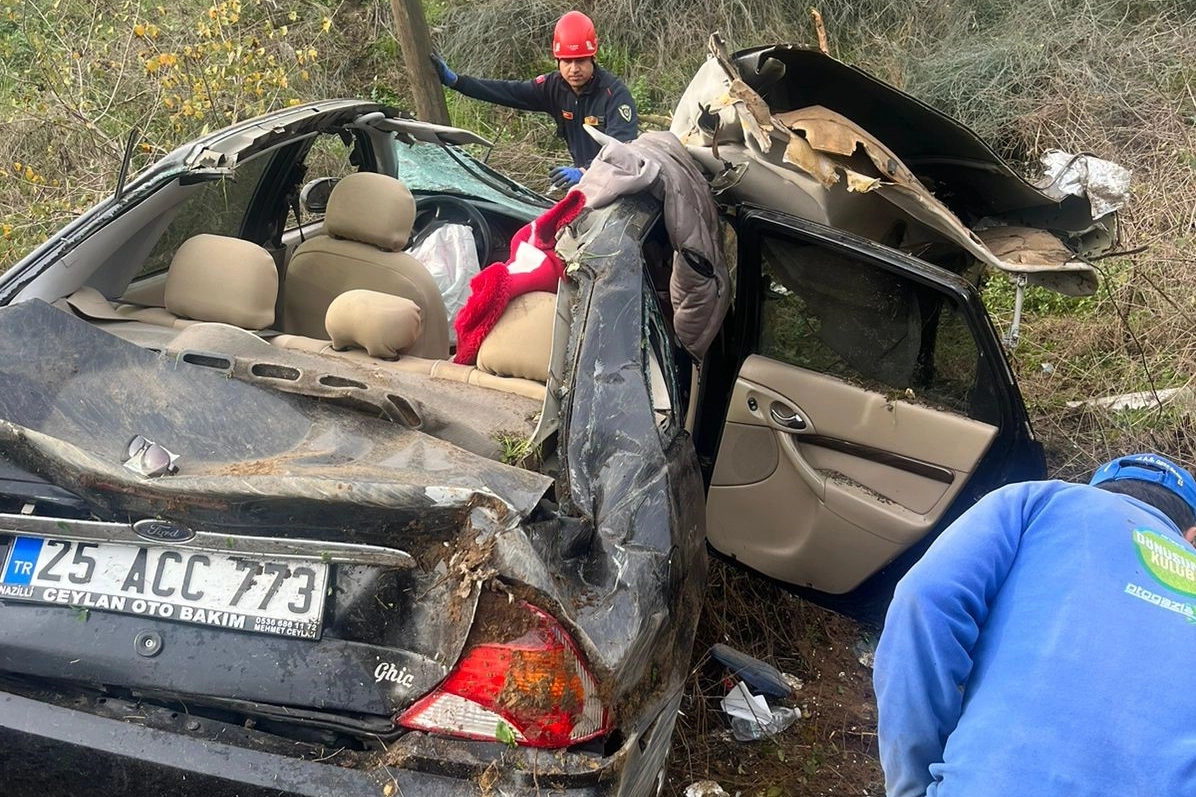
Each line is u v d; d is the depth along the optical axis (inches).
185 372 83.5
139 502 72.4
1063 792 53.7
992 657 60.2
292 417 81.4
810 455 115.4
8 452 74.0
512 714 67.7
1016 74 260.5
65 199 197.3
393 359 101.9
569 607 69.9
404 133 151.3
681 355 112.9
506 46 286.4
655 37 290.2
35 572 74.4
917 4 292.4
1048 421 170.7
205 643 71.7
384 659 70.0
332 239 120.2
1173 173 224.2
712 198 110.7
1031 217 130.5
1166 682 55.3
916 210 107.0
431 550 71.1
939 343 107.2
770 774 111.2
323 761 69.0
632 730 72.6
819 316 111.7
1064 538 61.4
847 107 135.3
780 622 132.3
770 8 290.2
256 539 71.7
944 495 110.0
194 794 68.8
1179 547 61.4
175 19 255.8
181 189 118.5
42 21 253.1
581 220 98.0
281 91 233.1
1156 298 189.0
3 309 85.2
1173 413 166.6
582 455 82.8
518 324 98.3
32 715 71.0
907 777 63.5
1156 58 259.1
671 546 80.3
